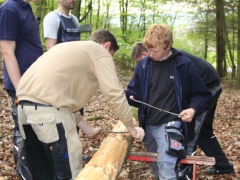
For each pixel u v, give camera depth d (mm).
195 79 2785
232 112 8633
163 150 2699
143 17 19141
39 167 2529
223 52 18672
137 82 3047
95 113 7797
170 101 2809
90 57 2352
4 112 7059
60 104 2252
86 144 4969
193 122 2893
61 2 4117
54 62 2307
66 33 4090
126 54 16500
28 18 3137
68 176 2301
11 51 2973
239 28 14117
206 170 4051
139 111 2992
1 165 4090
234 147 5207
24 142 2494
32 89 2266
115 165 2439
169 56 2793
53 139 2264
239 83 14594
